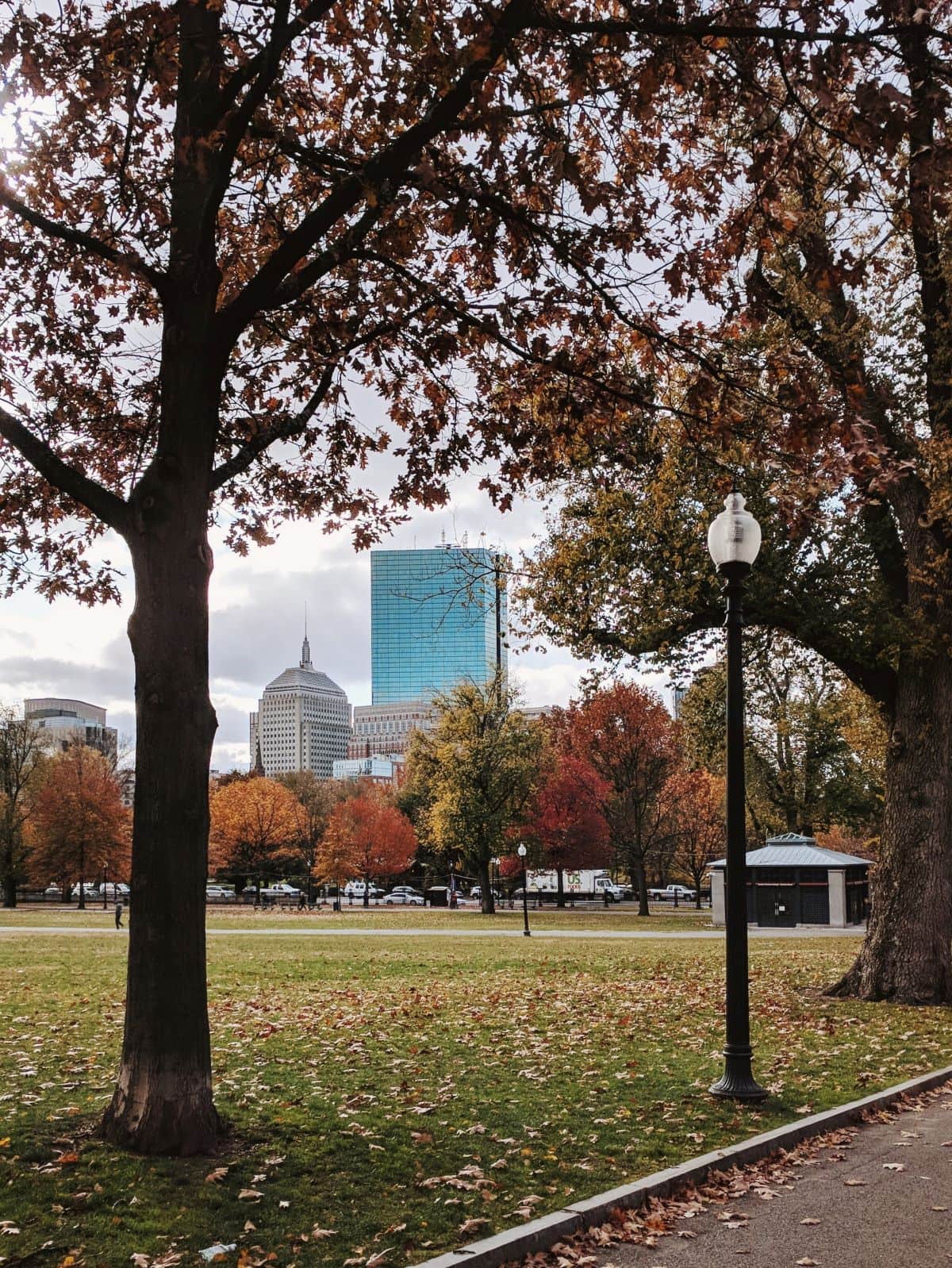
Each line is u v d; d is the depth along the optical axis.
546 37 7.86
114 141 9.31
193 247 7.49
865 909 45.66
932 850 16.14
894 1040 12.35
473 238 8.59
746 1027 9.30
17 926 41.72
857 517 16.44
